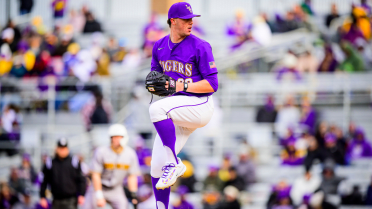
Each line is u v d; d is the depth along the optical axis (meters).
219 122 44.81
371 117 48.62
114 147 26.61
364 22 55.81
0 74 55.72
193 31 57.00
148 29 55.56
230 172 37.41
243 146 39.44
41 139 48.38
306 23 59.12
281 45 56.69
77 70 50.00
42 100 52.09
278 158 42.59
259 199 37.53
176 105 14.80
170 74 15.32
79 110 50.47
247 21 57.97
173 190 37.53
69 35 53.72
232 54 53.44
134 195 26.86
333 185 36.16
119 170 26.75
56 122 51.25
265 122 44.09
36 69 52.50
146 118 45.44
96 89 50.03
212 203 35.69
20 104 53.03
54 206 29.48
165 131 14.71
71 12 65.06
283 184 36.22
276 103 49.56
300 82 49.94
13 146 46.81
